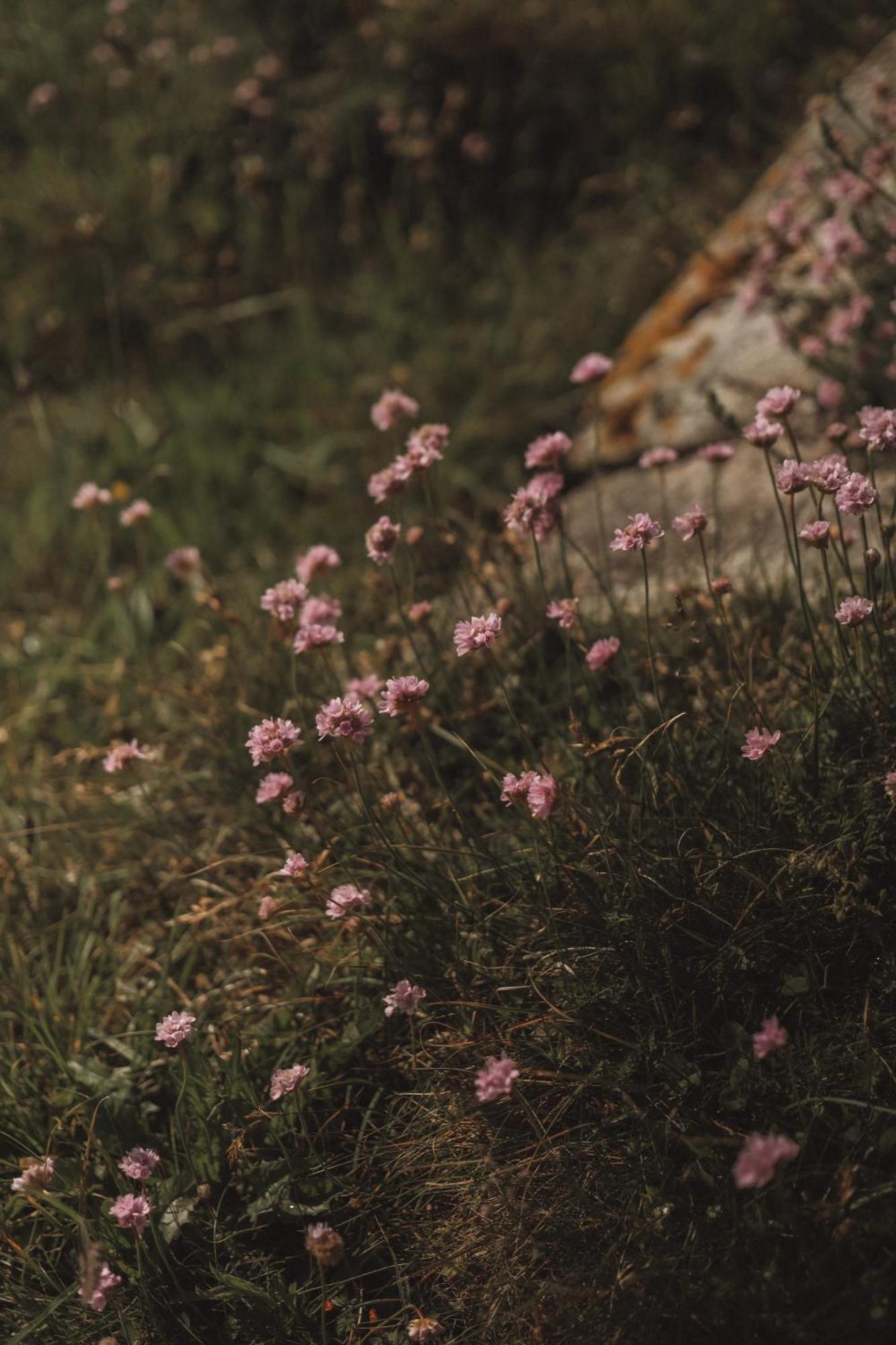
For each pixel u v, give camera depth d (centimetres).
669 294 437
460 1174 215
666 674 268
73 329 511
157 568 413
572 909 224
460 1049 223
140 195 537
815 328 372
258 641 340
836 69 446
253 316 518
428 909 244
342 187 552
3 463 473
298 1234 217
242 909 273
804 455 348
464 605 326
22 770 345
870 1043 201
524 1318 193
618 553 353
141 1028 255
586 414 425
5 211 540
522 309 488
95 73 584
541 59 552
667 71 543
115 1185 226
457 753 291
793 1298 179
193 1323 208
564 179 541
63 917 287
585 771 257
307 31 595
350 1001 243
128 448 460
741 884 221
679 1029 212
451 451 439
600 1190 203
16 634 393
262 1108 228
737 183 495
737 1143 184
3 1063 249
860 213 360
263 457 461
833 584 296
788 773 226
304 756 302
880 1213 184
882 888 217
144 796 281
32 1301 211
